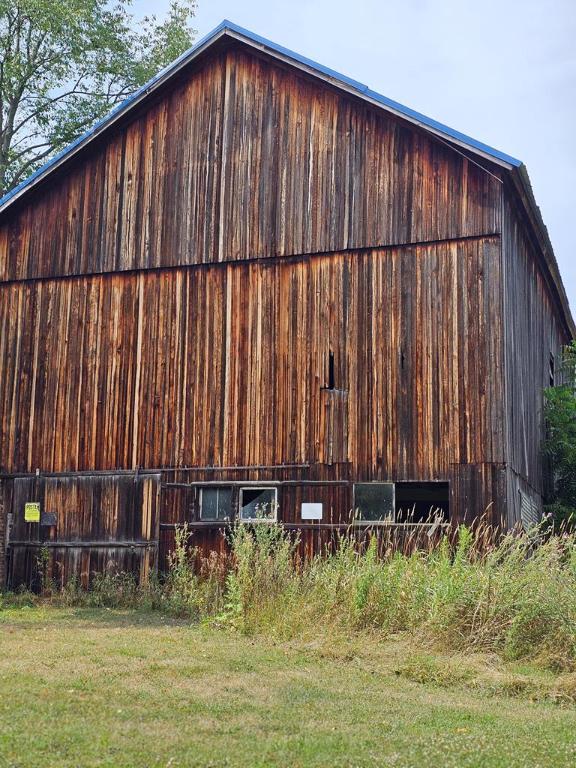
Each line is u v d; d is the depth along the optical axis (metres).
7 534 20.98
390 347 18.77
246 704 9.37
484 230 18.48
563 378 28.64
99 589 19.55
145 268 20.78
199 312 20.28
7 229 22.00
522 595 12.61
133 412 20.45
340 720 8.98
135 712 8.74
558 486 24.41
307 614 13.70
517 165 18.12
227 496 19.58
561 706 10.28
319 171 19.80
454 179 18.83
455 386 18.20
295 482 19.00
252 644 12.91
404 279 18.88
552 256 23.28
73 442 20.80
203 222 20.50
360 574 13.66
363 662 11.90
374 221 19.25
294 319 19.53
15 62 31.88
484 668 11.55
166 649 12.15
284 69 20.30
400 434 18.42
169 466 20.02
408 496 20.72
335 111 19.86
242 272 20.08
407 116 18.91
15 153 33.84
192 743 7.86
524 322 21.30
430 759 7.75
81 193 21.55
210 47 20.59
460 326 18.36
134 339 20.69
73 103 34.03
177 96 21.09
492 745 8.26
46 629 14.34
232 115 20.62
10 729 7.88
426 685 10.98
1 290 21.83
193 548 19.47
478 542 17.47
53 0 31.56
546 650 12.11
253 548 16.11
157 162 21.03
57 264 21.50
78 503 20.56
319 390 19.12
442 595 12.87
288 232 19.84
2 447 21.27
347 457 18.73
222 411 19.80
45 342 21.34
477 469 17.80
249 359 19.75
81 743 7.66
